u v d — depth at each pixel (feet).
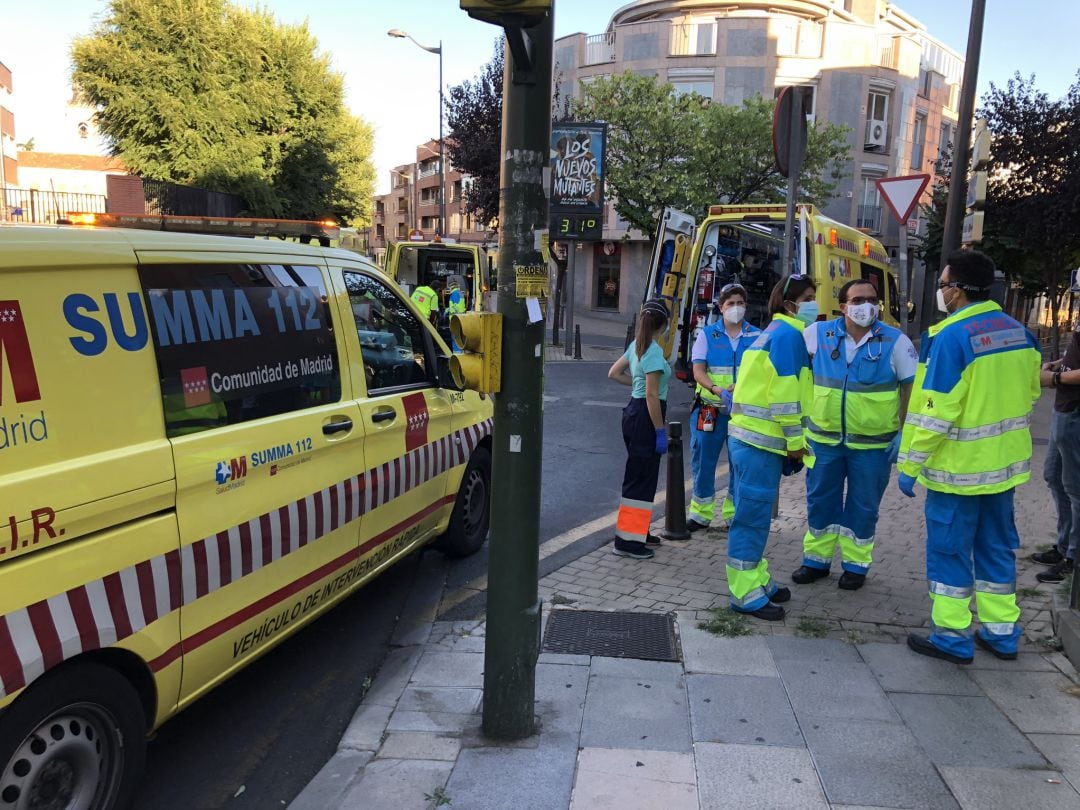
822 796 9.21
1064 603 13.79
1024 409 12.18
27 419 7.46
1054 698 11.46
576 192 53.98
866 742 10.32
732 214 32.22
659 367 17.02
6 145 128.67
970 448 12.07
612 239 119.34
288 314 11.51
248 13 82.33
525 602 10.16
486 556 18.39
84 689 7.83
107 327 8.43
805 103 19.42
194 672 9.43
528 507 9.96
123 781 8.41
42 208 52.70
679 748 10.19
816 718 10.90
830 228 31.07
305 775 10.40
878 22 136.15
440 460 15.83
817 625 13.94
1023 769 9.74
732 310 18.81
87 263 8.29
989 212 59.98
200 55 78.74
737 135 71.72
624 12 120.78
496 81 79.36
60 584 7.58
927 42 141.79
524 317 9.65
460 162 82.64
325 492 11.75
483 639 13.78
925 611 14.71
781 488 24.22
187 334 9.52
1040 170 56.95
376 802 9.16
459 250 52.85
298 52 84.58
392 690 11.94
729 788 9.36
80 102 79.36
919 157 128.77
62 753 7.79
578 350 63.05
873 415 14.99
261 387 10.69
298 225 16.98
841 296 15.38
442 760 9.96
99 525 8.01
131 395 8.57
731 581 14.55
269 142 84.58
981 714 11.02
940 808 9.00
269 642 10.98
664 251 33.78
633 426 17.38
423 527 15.61
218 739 11.18
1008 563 12.69
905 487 12.48
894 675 12.15
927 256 78.89
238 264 10.72
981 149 23.63
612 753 10.07
